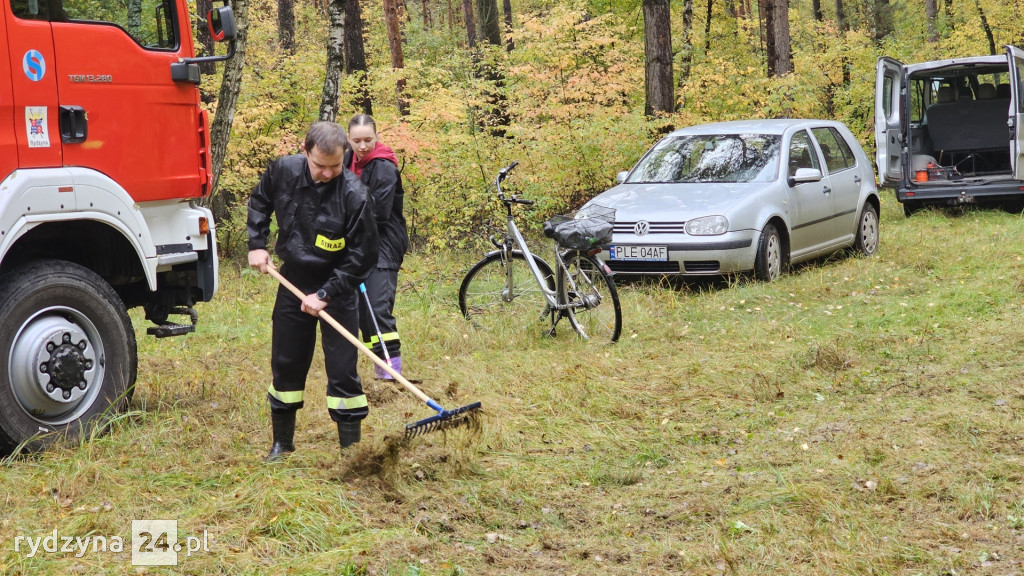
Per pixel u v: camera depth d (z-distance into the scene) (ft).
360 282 14.70
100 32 16.87
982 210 46.57
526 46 52.44
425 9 125.18
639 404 19.24
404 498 14.05
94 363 16.84
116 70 17.13
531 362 21.94
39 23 15.93
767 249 30.01
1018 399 18.30
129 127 17.39
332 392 15.19
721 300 28.04
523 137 42.63
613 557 12.34
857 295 28.78
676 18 75.72
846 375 20.30
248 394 19.34
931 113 48.16
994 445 15.89
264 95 41.81
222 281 34.17
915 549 12.21
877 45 75.31
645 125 43.83
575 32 55.21
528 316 25.23
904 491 14.05
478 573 11.80
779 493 14.01
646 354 22.88
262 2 85.10
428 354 23.17
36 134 15.85
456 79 54.49
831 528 12.91
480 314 25.64
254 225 14.89
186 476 14.65
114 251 17.99
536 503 14.15
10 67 15.47
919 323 24.76
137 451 15.83
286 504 13.05
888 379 20.12
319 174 14.30
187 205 18.95
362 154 20.26
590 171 43.50
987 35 102.53
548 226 24.34
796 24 99.81
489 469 15.57
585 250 24.06
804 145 34.01
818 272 32.22
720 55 66.33
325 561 11.76
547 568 12.03
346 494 13.70
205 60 18.81
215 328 26.45
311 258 14.67
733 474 15.19
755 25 76.28
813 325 25.05
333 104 36.47
